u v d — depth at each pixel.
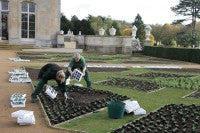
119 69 20.02
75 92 11.47
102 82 14.16
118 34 62.31
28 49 36.06
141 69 20.58
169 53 34.28
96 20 67.25
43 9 39.03
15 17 38.09
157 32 73.69
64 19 55.22
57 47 39.09
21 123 7.60
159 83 14.36
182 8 71.31
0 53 30.02
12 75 14.89
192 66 25.48
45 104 9.38
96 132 7.16
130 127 7.46
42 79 10.02
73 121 8.00
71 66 12.10
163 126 7.64
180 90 12.95
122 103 8.43
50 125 7.56
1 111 8.80
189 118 8.48
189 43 47.66
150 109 9.44
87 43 40.19
